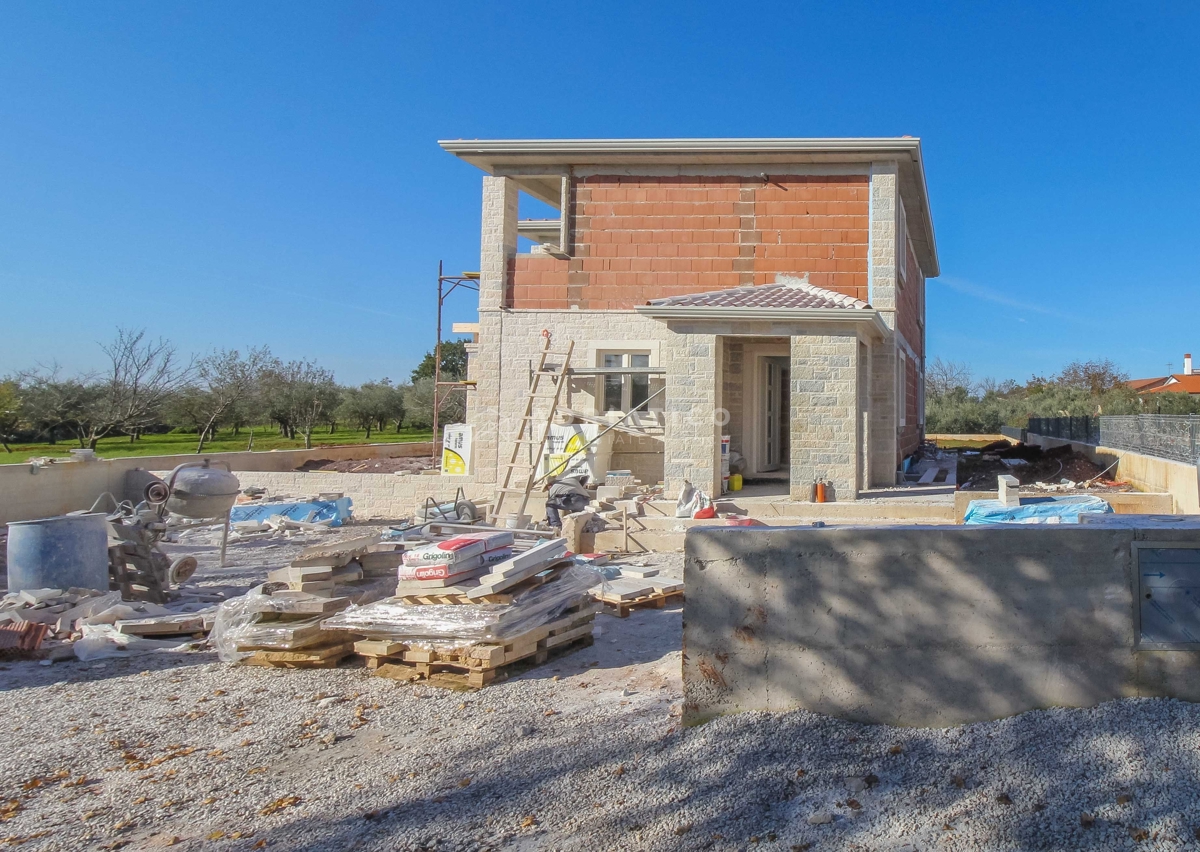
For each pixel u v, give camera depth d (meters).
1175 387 58.84
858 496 13.41
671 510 13.04
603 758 4.59
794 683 4.68
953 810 3.75
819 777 4.11
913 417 22.67
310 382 39.12
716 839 3.71
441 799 4.32
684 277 16.44
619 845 3.73
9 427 29.56
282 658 6.82
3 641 7.32
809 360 13.05
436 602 6.65
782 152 15.70
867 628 4.59
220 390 32.41
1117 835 3.47
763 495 13.78
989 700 4.49
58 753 5.20
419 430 49.19
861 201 16.00
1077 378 52.47
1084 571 4.46
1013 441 34.44
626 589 8.66
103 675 6.91
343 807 4.32
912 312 22.20
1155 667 4.41
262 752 5.14
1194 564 4.41
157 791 4.62
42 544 8.88
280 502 16.22
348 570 7.79
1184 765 3.86
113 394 27.12
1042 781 3.89
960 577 4.52
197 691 6.38
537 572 6.80
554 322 16.75
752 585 4.73
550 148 16.08
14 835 4.15
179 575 9.61
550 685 6.20
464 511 14.66
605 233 16.67
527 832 3.92
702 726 4.71
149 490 11.12
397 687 6.29
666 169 16.52
